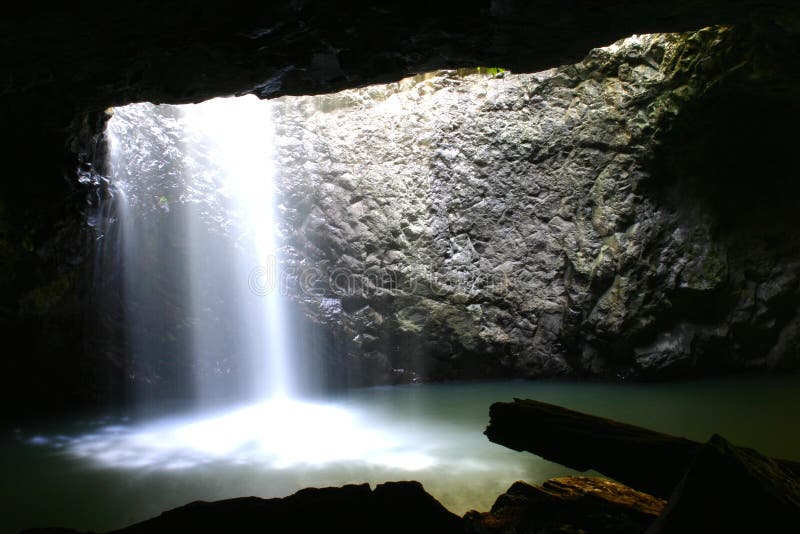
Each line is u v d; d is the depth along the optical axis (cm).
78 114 756
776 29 591
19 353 1038
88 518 558
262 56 587
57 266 914
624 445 364
